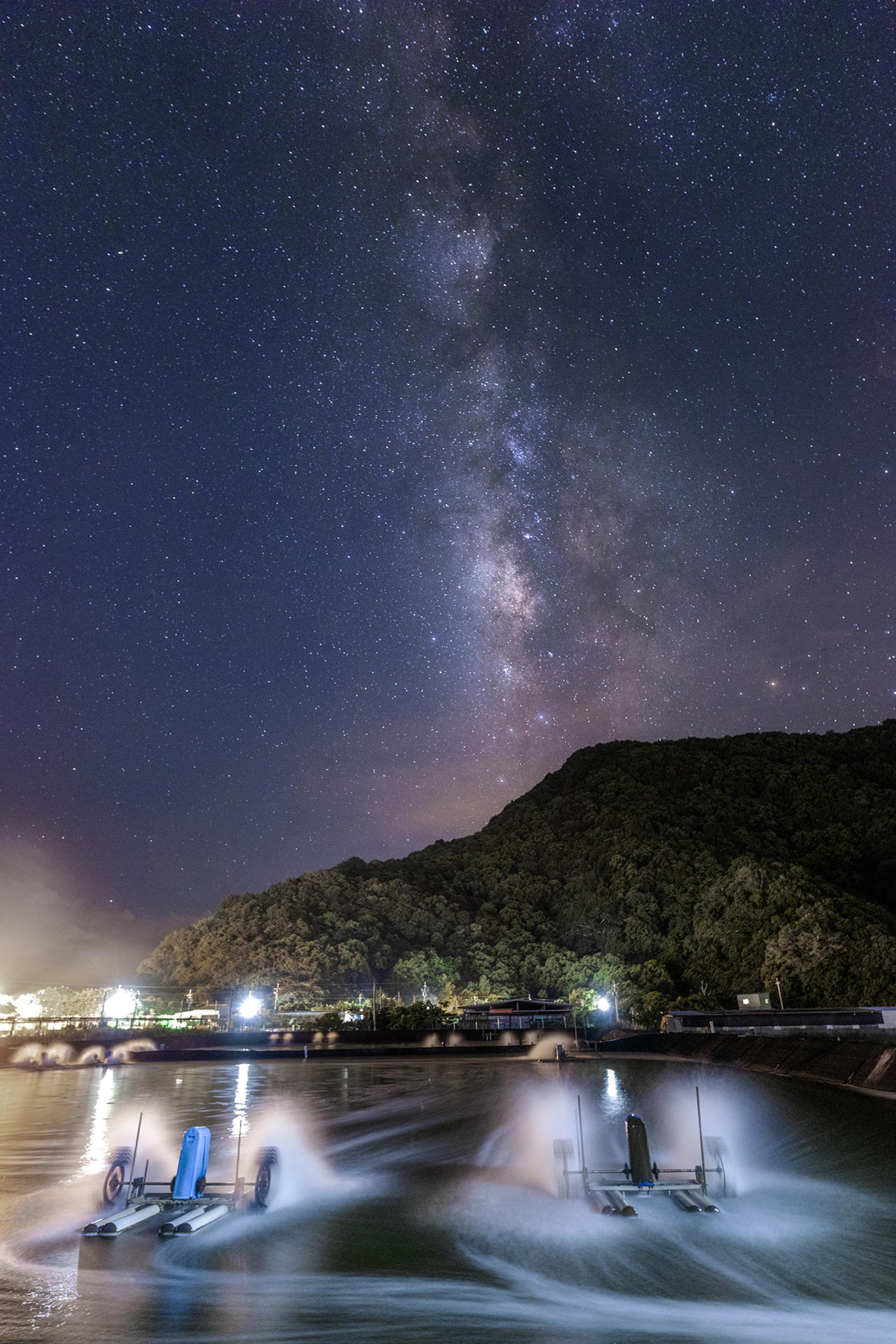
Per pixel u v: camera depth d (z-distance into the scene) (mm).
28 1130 24438
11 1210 13438
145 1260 10703
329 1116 27750
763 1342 7984
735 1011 85938
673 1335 8180
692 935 140125
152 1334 8242
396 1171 17266
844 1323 8469
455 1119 26531
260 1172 13523
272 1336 8195
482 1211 13273
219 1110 30062
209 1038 80875
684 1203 13180
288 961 150500
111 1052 69062
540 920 175500
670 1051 66375
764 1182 15320
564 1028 95312
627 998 118750
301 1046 78875
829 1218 12508
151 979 160000
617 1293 9406
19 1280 9922
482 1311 8867
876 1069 32438
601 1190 13570
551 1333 8250
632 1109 28469
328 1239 11641
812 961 105562
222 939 163500
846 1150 18766
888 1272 10078
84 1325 8469
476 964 158000
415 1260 10625
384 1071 51688
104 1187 12867
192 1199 12992
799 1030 67000
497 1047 74750
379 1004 125688
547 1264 10484
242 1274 10125
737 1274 10062
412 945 168000
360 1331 8312
